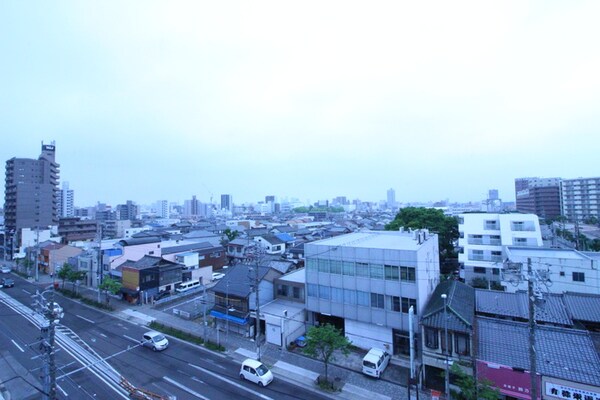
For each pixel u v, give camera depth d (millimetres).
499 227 49188
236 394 21000
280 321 28047
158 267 43719
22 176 89062
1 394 21062
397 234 38156
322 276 29469
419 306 24875
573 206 109875
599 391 16969
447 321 22219
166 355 26672
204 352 27266
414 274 24984
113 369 24250
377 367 22656
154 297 42781
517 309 25641
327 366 23734
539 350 19828
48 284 52031
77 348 27891
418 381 21547
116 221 112812
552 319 24297
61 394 21078
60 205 151250
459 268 51125
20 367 24547
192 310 37656
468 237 50344
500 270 43812
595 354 18797
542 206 117188
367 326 27188
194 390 21422
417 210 57906
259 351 25766
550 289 33719
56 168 98062
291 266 41500
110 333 31391
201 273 51250
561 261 33719
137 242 52156
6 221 86188
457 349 21688
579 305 25078
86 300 41969
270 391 21375
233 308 31969
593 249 56812
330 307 28969
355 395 20844
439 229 53469
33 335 30688
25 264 57875
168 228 112312
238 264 36562
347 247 28047
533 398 14609
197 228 109375
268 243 68500
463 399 19953
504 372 19312
